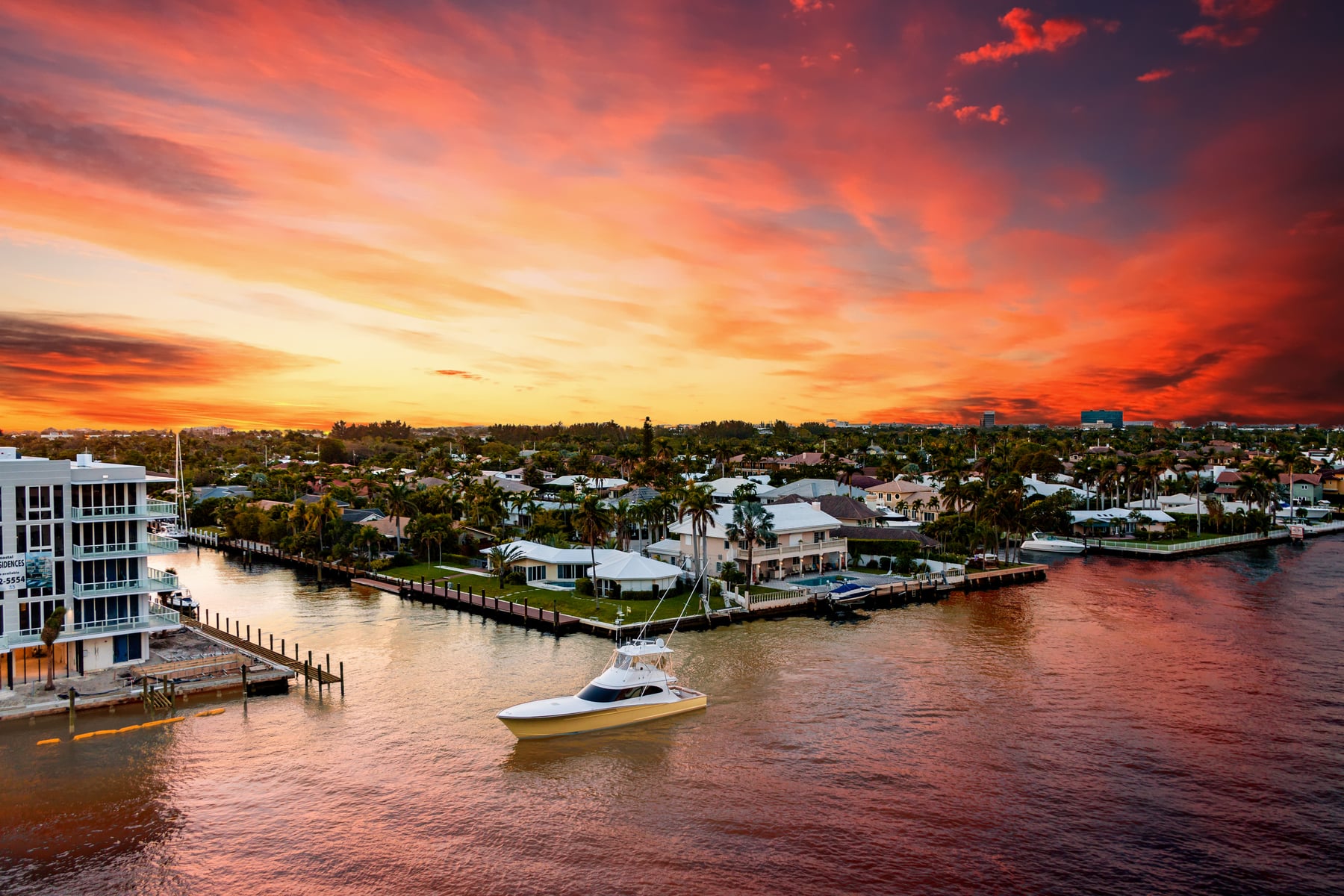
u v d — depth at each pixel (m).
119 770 50.44
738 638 82.06
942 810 46.00
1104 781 49.38
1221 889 38.84
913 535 128.50
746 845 42.47
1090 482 198.25
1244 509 175.88
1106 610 95.81
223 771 50.53
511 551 110.31
